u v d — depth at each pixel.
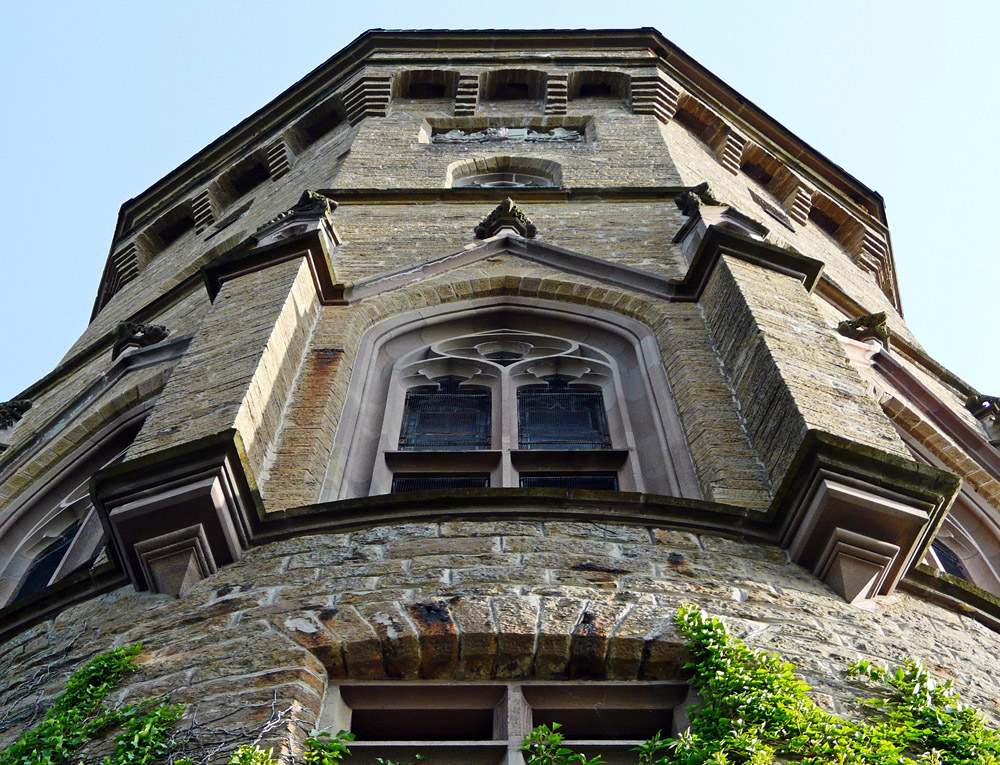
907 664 8.57
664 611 8.74
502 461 12.12
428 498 9.92
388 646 8.35
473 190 19.72
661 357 13.77
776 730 7.68
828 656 8.66
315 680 8.17
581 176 21.56
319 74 29.00
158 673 8.50
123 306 25.41
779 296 13.59
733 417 11.98
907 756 7.84
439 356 14.40
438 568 9.28
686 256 16.56
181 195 29.53
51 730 8.03
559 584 9.05
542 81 26.89
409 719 8.26
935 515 9.83
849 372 12.07
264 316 13.17
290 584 9.28
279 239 16.36
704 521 9.83
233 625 8.88
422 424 13.18
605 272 15.80
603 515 9.83
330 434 12.18
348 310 14.83
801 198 27.56
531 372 14.09
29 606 10.12
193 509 9.67
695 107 27.02
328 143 26.72
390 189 19.81
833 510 9.52
